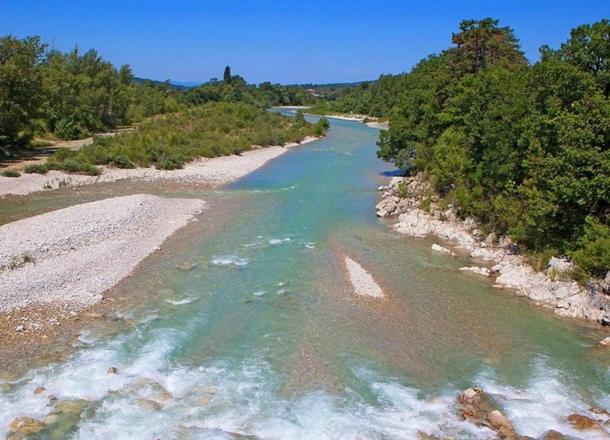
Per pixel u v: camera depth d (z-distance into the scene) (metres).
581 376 20.25
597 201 28.28
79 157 58.41
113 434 16.14
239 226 39.09
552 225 29.77
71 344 21.48
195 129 82.62
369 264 31.88
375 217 42.75
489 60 57.62
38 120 74.50
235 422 17.02
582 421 16.97
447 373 20.36
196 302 26.02
